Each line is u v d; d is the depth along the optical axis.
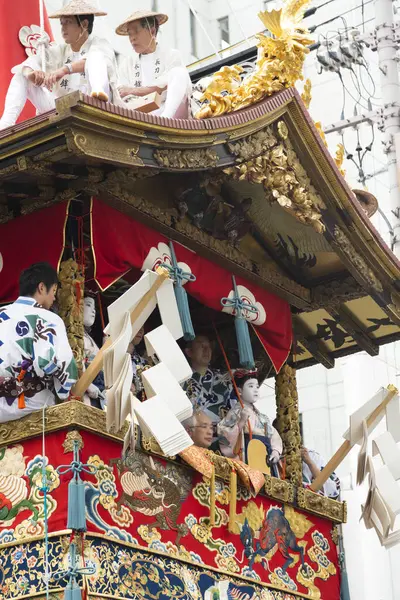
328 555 11.15
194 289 10.27
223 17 21.53
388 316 12.02
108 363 8.45
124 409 8.45
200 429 10.16
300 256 11.57
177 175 9.84
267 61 10.13
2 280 9.37
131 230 9.55
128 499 8.87
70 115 8.04
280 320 11.42
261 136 9.99
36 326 8.68
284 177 10.16
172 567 9.08
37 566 8.30
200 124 9.15
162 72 10.73
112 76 9.59
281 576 10.39
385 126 17.08
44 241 9.19
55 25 15.65
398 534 11.12
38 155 8.47
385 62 17.27
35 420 8.62
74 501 8.27
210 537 9.62
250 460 10.80
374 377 18.59
